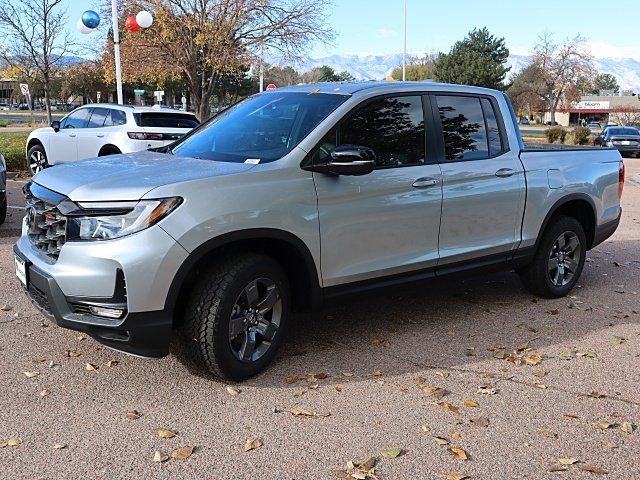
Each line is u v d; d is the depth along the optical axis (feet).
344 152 13.05
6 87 289.74
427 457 10.69
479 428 11.69
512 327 17.11
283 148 13.93
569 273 20.07
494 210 17.07
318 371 13.96
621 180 21.31
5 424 11.31
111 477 9.88
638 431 11.74
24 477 9.80
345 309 18.28
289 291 13.94
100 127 40.60
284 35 72.02
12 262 21.71
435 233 15.81
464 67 221.46
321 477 10.04
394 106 15.31
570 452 10.97
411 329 16.74
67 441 10.83
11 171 47.62
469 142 16.80
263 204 12.73
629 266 24.52
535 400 12.86
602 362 14.90
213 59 70.33
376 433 11.41
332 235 13.85
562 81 234.17
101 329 11.82
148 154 15.70
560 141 117.50
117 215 11.64
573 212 20.42
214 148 15.16
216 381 13.28
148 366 13.88
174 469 10.14
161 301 11.76
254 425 11.57
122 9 70.23
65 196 12.21
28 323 16.12
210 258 12.87
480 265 17.19
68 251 11.82
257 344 13.58
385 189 14.60
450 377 13.83
